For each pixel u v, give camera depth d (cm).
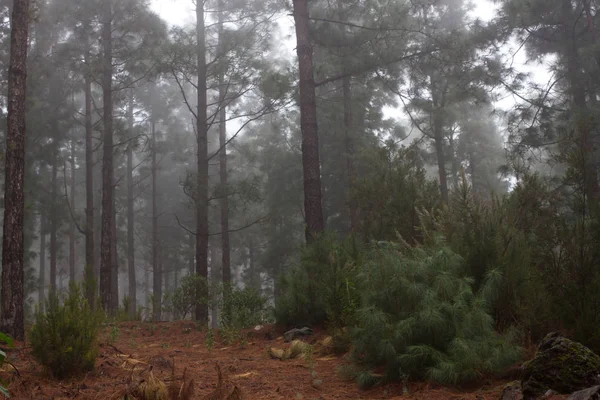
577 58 1842
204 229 1833
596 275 576
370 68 1464
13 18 936
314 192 1304
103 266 2072
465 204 707
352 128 2453
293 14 1433
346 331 744
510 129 1869
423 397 496
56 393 544
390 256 621
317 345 808
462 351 520
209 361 734
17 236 861
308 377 618
